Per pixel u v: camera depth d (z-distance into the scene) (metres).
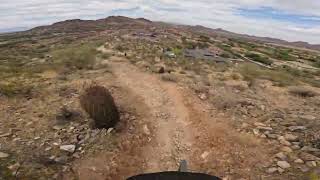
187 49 49.50
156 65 25.23
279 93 18.47
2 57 40.59
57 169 9.09
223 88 18.16
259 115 13.51
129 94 16.30
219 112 13.79
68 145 10.37
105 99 11.80
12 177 8.42
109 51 36.84
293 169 9.28
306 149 10.23
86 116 12.52
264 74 24.92
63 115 12.45
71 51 35.34
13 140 10.42
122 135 11.38
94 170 9.34
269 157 9.97
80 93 15.59
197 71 24.11
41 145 10.27
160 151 10.69
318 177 8.73
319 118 13.24
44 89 16.27
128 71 22.81
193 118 13.19
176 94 16.38
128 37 62.00
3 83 16.94
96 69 23.67
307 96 18.19
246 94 17.33
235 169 9.55
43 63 28.36
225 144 10.91
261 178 9.00
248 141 10.94
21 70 22.75
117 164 9.78
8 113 12.66
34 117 12.34
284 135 11.26
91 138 10.97
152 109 14.14
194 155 10.48
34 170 8.85
